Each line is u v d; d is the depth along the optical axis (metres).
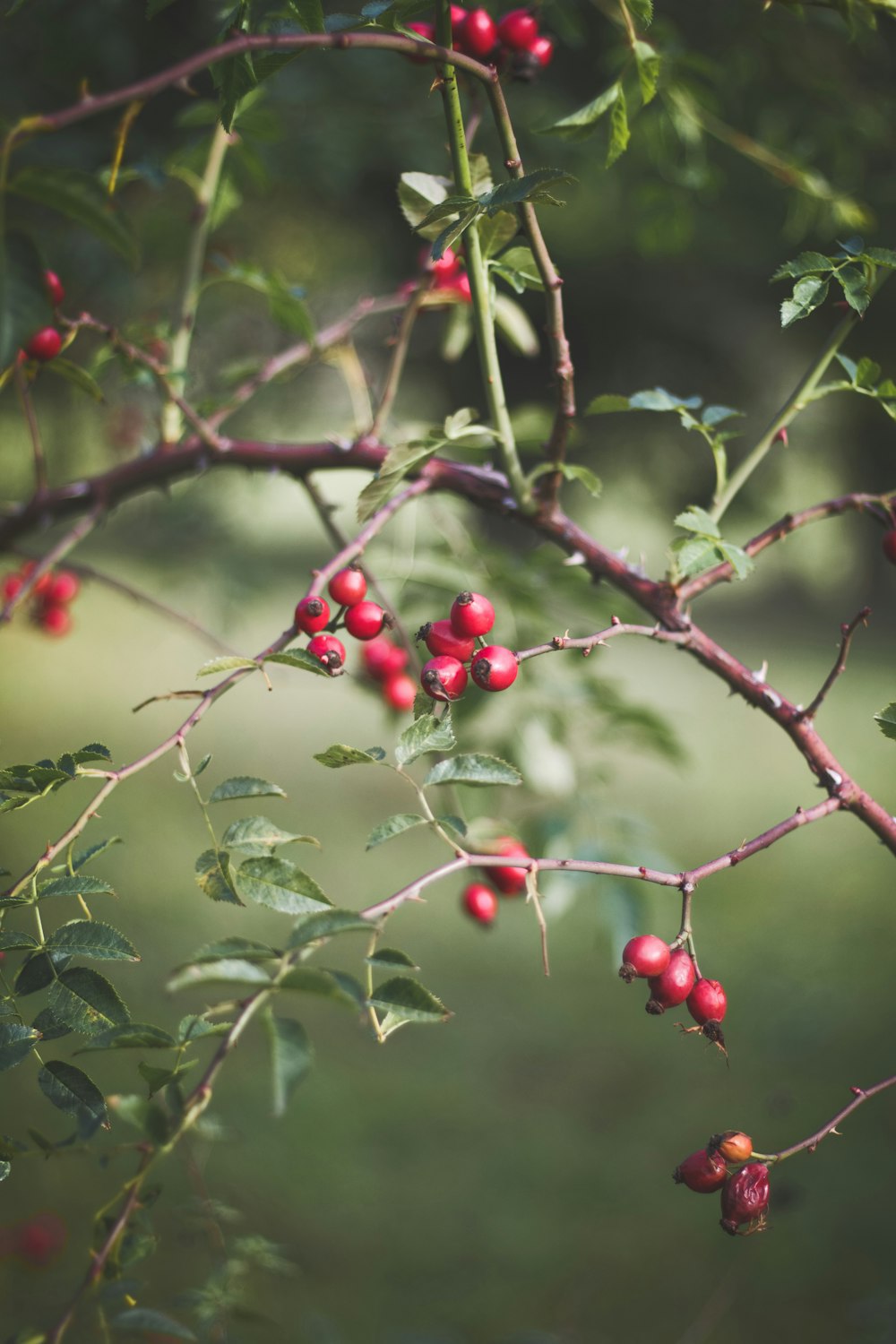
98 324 1.49
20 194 0.88
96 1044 0.92
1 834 6.20
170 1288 3.30
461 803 2.14
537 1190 4.40
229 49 0.97
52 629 2.69
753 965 6.19
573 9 2.51
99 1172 3.52
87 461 4.66
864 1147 4.50
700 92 2.43
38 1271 2.57
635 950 1.11
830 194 2.73
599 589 2.27
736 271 12.35
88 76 3.08
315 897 0.99
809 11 2.90
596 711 2.30
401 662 2.19
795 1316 3.68
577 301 13.29
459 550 2.22
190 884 6.47
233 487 3.93
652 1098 5.12
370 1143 4.66
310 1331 2.74
